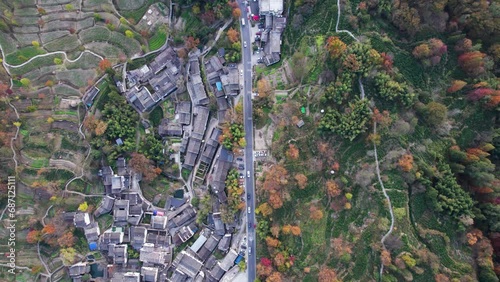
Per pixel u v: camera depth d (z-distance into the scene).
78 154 91.38
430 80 86.31
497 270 78.50
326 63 85.75
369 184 81.75
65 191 90.75
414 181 80.50
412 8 82.00
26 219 89.38
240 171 90.56
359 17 84.56
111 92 89.19
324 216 84.44
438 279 76.56
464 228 78.50
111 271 89.56
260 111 88.44
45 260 89.50
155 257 89.44
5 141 87.31
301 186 83.19
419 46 82.56
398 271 77.56
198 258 91.12
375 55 80.19
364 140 82.75
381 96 81.81
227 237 89.56
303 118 86.88
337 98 82.19
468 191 82.06
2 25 90.12
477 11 81.00
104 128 87.44
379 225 80.19
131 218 91.44
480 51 85.06
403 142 81.69
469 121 85.12
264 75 91.25
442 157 82.94
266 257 87.19
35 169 90.12
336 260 82.38
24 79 89.00
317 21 87.56
